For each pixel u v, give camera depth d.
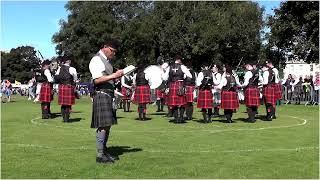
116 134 7.89
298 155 5.82
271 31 28.12
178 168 5.05
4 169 5.00
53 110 13.70
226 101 9.98
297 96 17.88
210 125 9.45
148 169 5.01
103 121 5.37
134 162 5.36
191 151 6.09
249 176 4.71
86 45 38.19
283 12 27.30
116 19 39.34
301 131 8.34
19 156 5.72
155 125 9.45
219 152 6.02
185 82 10.05
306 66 56.09
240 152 6.03
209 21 36.03
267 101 10.59
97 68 5.46
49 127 8.88
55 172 4.88
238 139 7.27
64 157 5.66
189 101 10.70
